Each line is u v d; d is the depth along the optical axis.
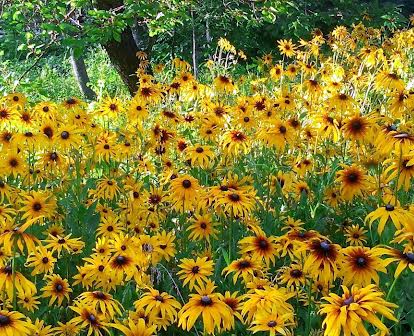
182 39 10.26
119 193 3.90
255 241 2.78
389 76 4.62
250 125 4.37
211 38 10.04
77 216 3.41
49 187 3.88
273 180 3.93
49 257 2.82
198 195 3.18
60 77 10.77
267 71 8.41
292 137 3.87
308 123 4.53
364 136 3.54
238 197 2.95
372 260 2.24
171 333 2.76
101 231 3.35
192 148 3.83
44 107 4.10
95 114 4.51
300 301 2.88
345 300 1.86
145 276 2.73
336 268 2.22
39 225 3.30
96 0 7.37
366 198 3.57
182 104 5.56
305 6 11.62
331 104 4.14
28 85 6.24
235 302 2.34
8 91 6.15
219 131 4.30
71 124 4.13
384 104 5.02
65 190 3.79
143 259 2.71
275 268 3.17
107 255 2.79
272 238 2.80
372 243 3.29
